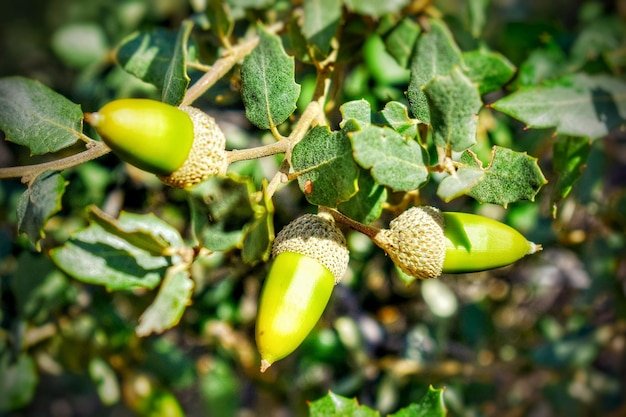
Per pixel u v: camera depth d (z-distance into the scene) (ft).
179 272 0.64
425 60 0.62
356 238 0.90
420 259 0.61
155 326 0.62
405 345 0.96
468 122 0.58
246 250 0.62
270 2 0.80
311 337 0.92
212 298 0.93
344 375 0.95
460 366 0.96
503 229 0.62
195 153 0.58
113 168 0.92
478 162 0.60
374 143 0.57
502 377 1.14
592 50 0.86
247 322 0.98
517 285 1.13
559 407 1.06
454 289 1.08
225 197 0.61
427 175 0.59
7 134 0.64
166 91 0.64
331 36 0.71
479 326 1.03
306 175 0.60
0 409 0.87
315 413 0.66
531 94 0.68
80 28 0.98
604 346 1.08
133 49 0.76
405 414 0.66
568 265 1.12
